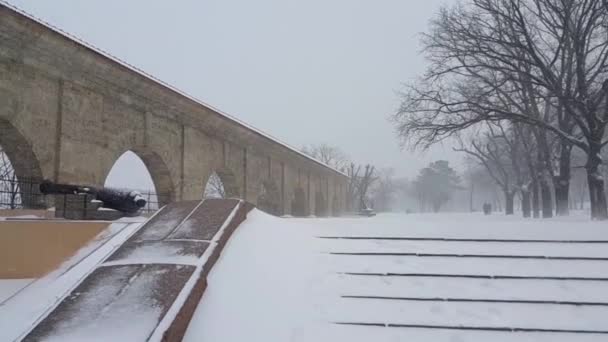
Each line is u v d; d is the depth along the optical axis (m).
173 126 20.23
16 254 6.17
